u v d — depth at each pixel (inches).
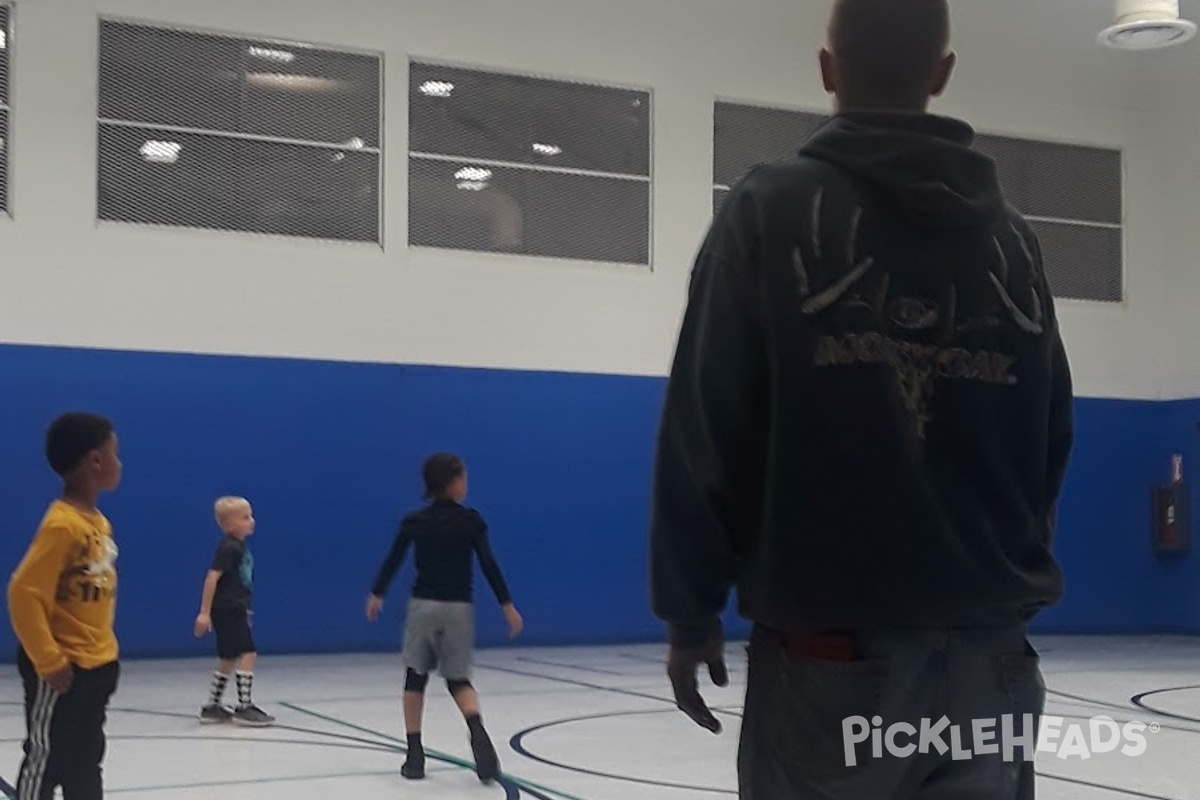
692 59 654.5
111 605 183.3
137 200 560.4
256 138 579.2
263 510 573.9
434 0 607.8
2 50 542.9
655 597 81.8
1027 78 725.3
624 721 369.7
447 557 279.4
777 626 80.1
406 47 602.5
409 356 600.4
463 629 277.7
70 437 180.2
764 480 80.2
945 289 81.3
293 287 581.9
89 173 550.9
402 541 282.4
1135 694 433.7
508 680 475.8
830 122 84.9
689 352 81.4
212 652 562.6
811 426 78.4
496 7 619.5
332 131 591.8
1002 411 82.4
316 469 582.9
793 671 79.1
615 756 310.5
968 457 81.0
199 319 566.6
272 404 577.0
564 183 632.4
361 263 593.0
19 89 542.0
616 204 642.2
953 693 79.1
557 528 623.8
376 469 592.7
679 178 649.6
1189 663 546.0
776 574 79.2
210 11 570.3
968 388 81.0
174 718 377.1
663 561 80.8
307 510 580.7
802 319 78.9
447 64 611.2
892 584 77.4
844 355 78.7
